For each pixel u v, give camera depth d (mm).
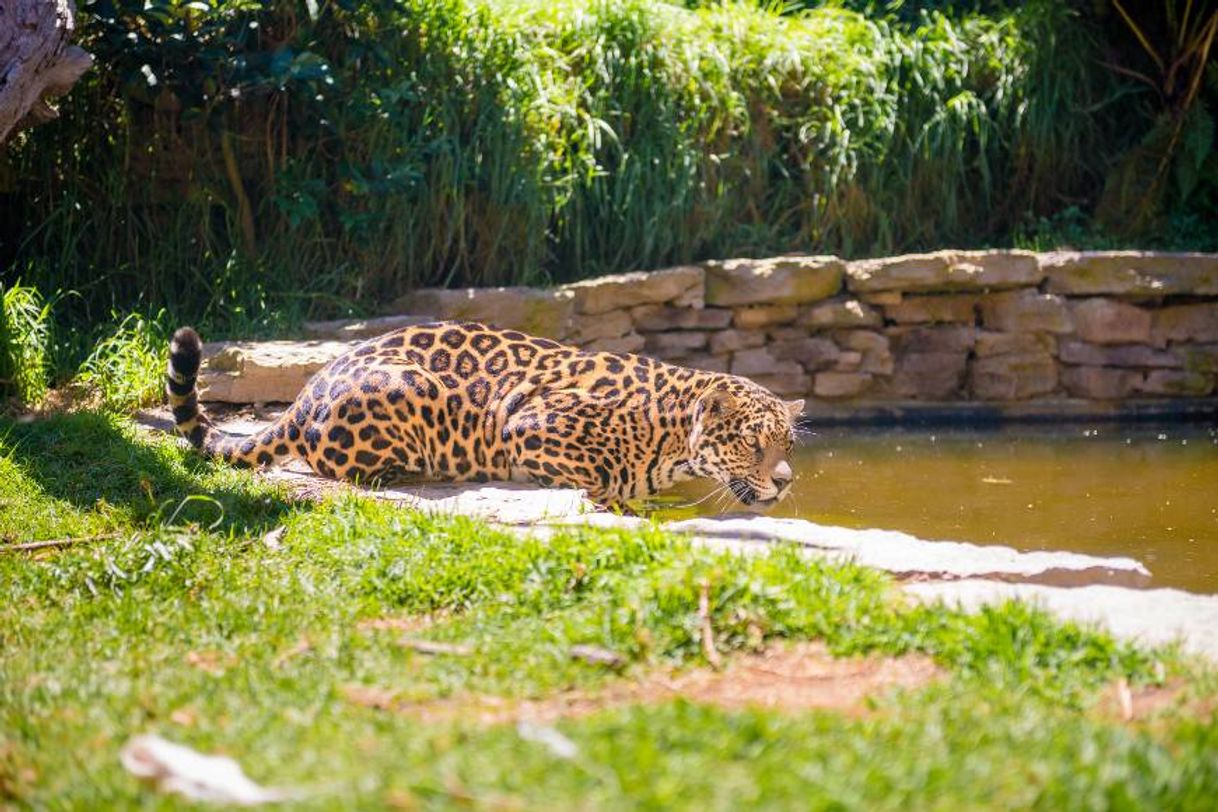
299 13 13609
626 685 5141
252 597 6262
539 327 13453
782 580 5844
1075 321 14680
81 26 12586
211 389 11188
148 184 13562
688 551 6105
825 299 14516
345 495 7836
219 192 13656
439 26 14281
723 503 10414
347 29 13977
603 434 9250
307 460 9242
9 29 9586
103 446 9141
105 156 13484
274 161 13891
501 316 13367
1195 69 16875
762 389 9461
